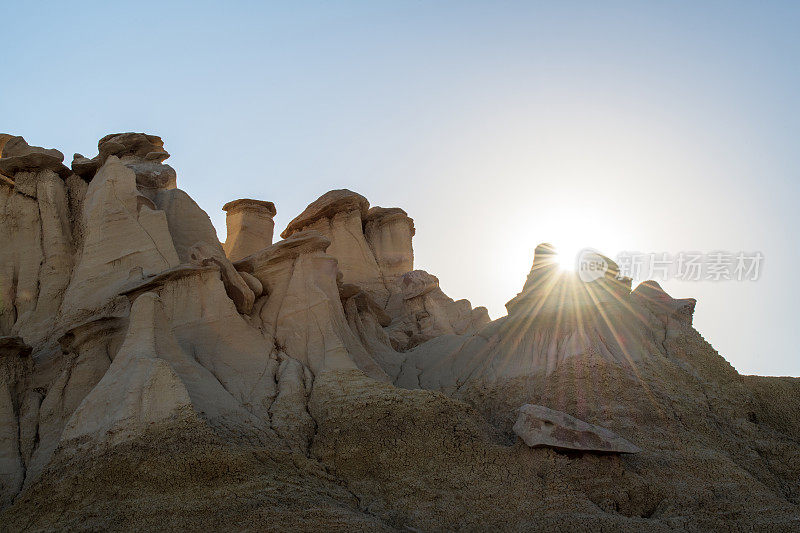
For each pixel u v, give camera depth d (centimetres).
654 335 2795
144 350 2219
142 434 2011
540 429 2150
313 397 2441
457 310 3916
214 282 2656
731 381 2692
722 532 1944
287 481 1970
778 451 2425
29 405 2381
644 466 2234
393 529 1855
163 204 3331
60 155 3412
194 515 1789
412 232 4578
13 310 3127
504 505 2008
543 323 2831
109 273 2931
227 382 2441
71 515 1850
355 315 3131
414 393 2364
